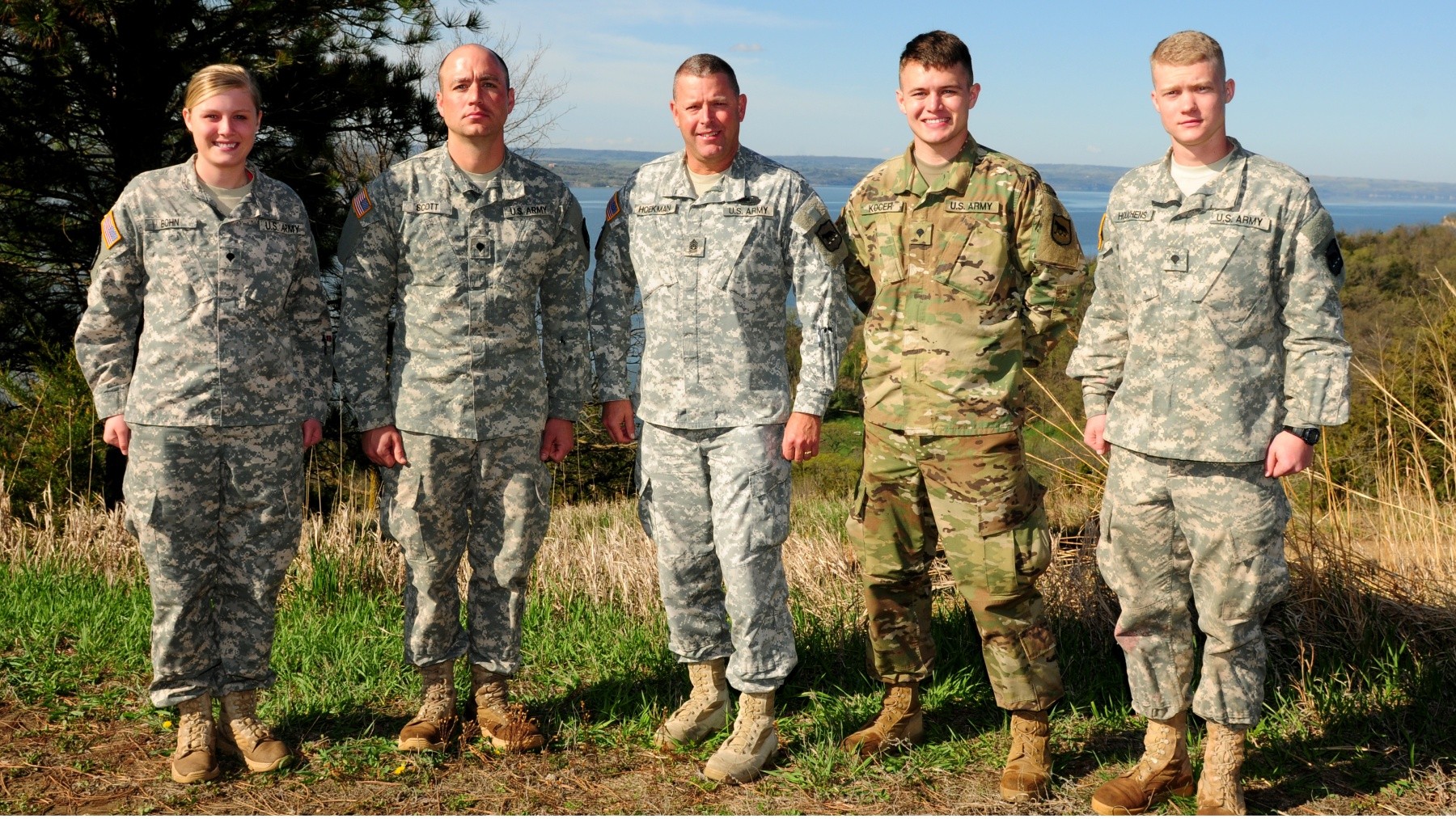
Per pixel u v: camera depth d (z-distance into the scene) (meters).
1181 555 2.83
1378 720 3.28
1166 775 2.88
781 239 3.09
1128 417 2.82
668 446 3.14
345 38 8.92
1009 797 2.91
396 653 3.97
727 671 3.10
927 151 2.98
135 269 2.91
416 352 3.08
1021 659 2.94
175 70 7.96
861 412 3.33
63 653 3.87
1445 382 4.43
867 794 2.95
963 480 2.92
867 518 3.14
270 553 3.01
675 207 3.09
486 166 3.09
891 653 3.18
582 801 2.92
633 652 4.01
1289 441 2.64
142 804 2.83
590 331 3.32
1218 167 2.71
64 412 7.60
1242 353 2.68
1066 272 2.88
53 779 2.96
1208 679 2.77
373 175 9.08
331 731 3.34
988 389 2.91
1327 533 4.16
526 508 3.18
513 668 3.27
